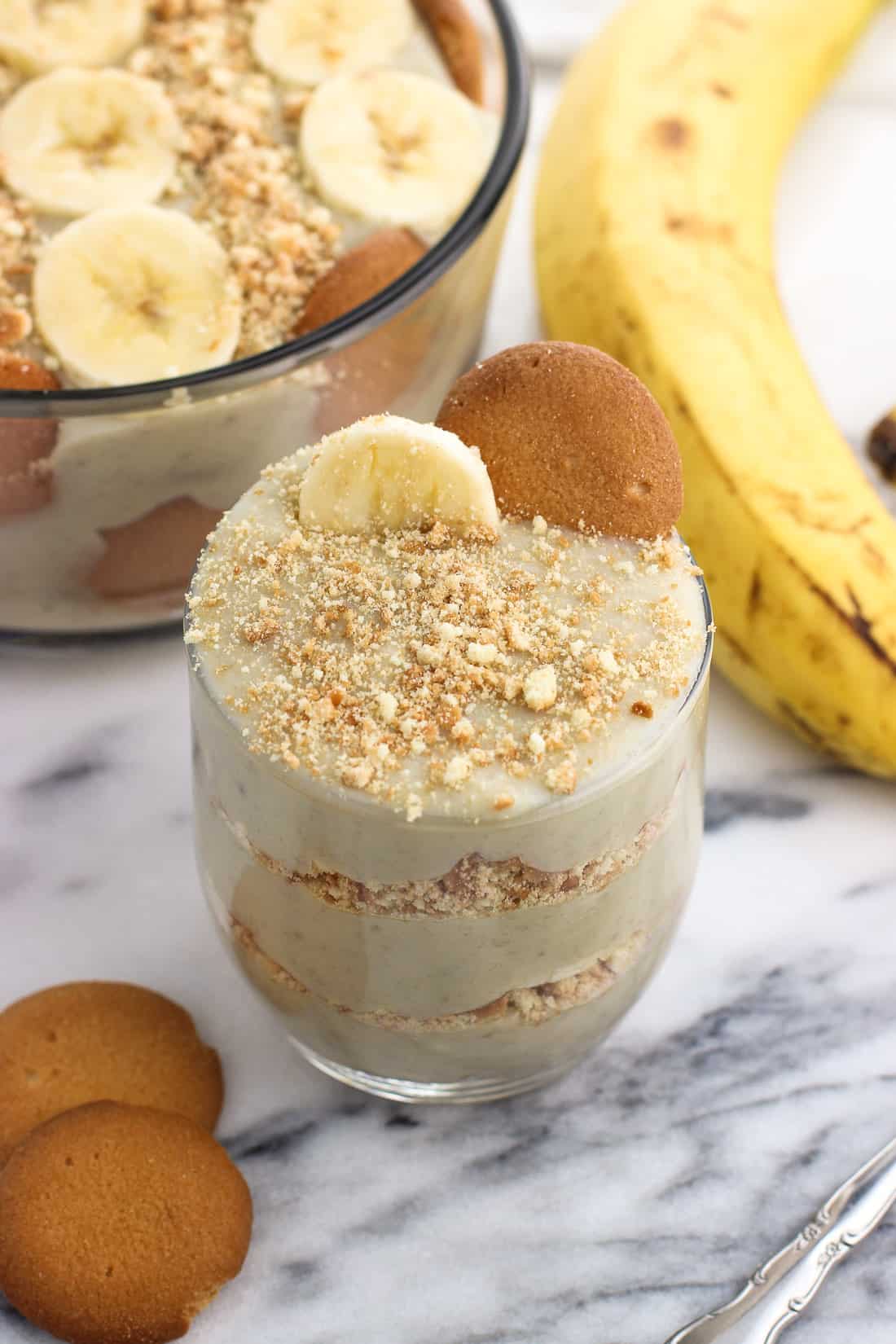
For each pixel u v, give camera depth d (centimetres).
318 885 41
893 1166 45
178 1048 47
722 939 49
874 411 57
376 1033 44
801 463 51
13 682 53
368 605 42
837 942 49
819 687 50
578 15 67
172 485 49
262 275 51
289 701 41
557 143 58
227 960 49
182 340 50
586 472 42
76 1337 43
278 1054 47
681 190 56
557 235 56
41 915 49
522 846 40
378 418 42
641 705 40
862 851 50
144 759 52
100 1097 46
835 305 59
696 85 59
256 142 54
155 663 53
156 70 55
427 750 40
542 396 42
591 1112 47
